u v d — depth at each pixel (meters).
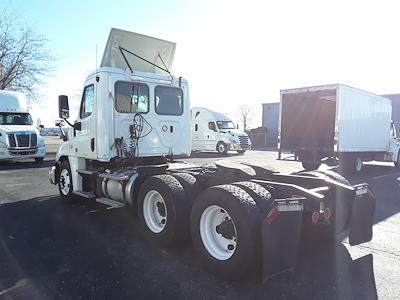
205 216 4.31
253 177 5.39
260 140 41.75
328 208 4.81
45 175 12.78
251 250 3.74
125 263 4.46
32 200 8.26
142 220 5.34
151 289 3.77
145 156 6.91
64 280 3.97
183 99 7.52
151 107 6.99
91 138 6.86
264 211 3.82
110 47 6.86
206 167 6.43
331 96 14.97
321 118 15.63
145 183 5.30
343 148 13.52
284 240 3.82
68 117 7.25
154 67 7.59
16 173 13.35
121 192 6.17
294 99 15.16
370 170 16.48
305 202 4.24
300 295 3.66
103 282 3.93
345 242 5.36
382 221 6.63
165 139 7.21
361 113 14.73
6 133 15.86
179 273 4.18
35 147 16.61
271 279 4.03
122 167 6.64
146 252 4.86
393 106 33.62
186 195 4.89
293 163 16.17
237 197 3.91
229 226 4.05
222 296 3.63
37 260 4.55
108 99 6.43
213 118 25.50
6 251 4.86
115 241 5.30
